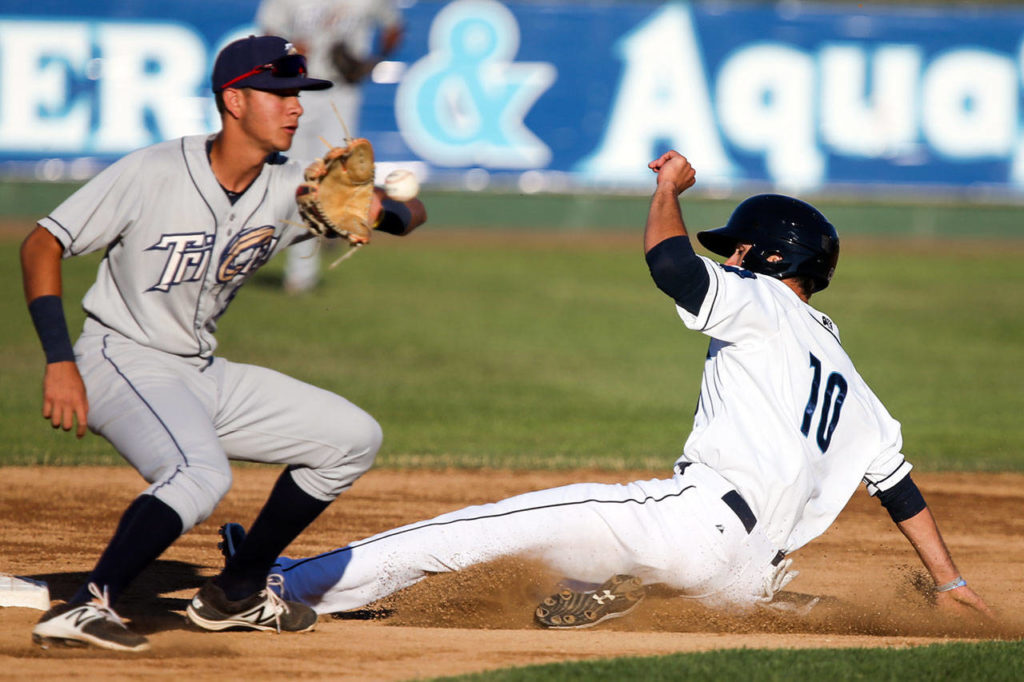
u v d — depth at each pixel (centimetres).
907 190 6938
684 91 6850
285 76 1214
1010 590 1772
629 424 3192
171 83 6450
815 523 1407
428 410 3278
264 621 1350
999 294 5678
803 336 1405
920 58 6869
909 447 3008
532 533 1382
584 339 4503
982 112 6906
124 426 1237
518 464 2650
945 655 1279
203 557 1836
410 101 6700
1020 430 3250
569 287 5628
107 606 1202
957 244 7181
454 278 5750
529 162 6850
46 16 6353
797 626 1500
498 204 7369
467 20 6694
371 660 1269
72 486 2328
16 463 2506
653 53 6825
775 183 6906
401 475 2534
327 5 4772
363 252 6406
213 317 1305
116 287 1273
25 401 3188
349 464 1330
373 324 4597
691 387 3756
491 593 1561
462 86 6738
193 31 6425
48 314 1192
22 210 6600
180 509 1190
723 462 1367
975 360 4303
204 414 1262
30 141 6431
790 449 1359
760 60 6844
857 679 1193
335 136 4900
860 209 7388
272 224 1285
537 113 6812
